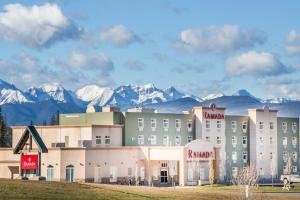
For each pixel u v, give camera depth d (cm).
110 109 16238
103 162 14525
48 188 9531
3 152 14912
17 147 14588
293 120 19738
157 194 10206
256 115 18638
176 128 17025
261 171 18688
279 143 19262
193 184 14962
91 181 14212
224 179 17462
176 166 15338
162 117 16775
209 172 15262
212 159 15388
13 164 14712
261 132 18750
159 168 15500
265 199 10831
